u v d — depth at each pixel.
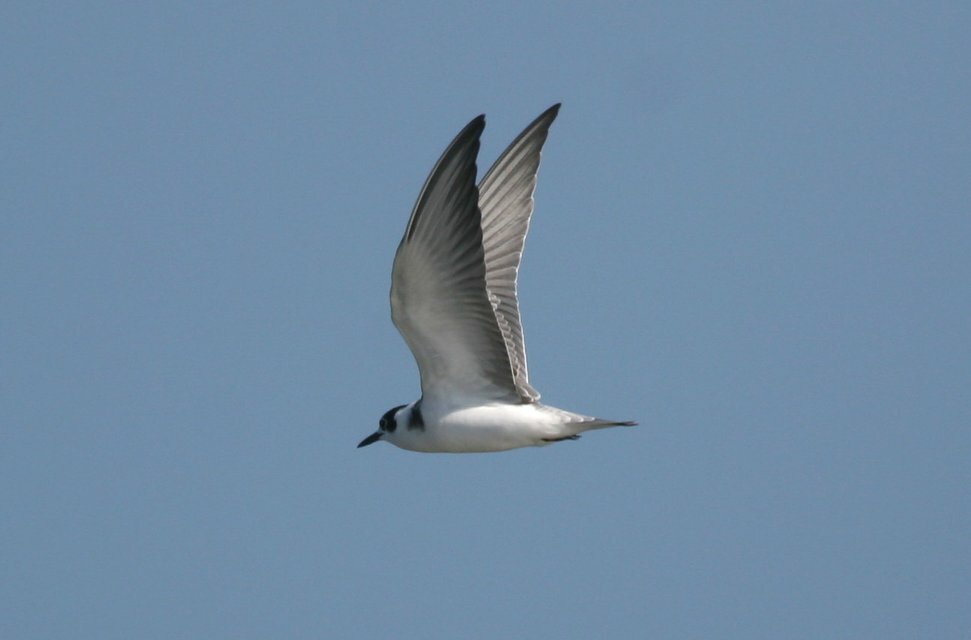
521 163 17.08
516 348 16.44
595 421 14.45
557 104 17.03
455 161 13.11
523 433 14.52
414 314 13.88
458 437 14.59
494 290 16.69
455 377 14.54
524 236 16.88
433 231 13.20
